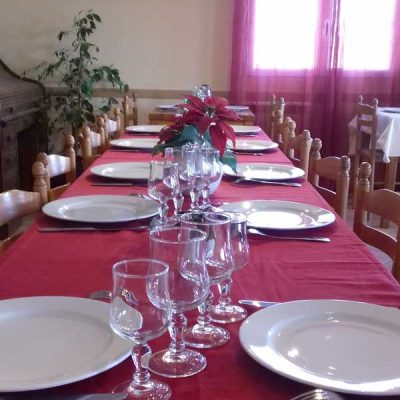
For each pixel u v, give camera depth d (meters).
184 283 0.83
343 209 2.04
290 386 0.76
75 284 1.10
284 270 1.19
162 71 4.97
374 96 4.84
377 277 1.16
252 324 0.89
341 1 4.68
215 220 1.01
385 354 0.83
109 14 4.85
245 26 4.73
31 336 0.86
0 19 4.82
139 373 0.75
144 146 2.66
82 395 0.71
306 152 2.67
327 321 0.92
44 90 4.74
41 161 2.00
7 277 1.13
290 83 4.86
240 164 2.25
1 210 1.58
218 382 0.76
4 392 0.70
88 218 1.48
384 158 4.08
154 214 1.53
